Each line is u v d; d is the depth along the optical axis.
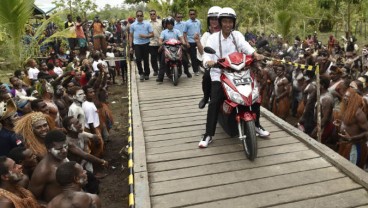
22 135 4.20
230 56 4.90
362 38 23.05
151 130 6.29
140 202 3.94
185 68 10.06
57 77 8.29
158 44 10.10
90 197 3.03
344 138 5.77
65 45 16.33
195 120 6.69
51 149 3.47
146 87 9.30
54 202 2.95
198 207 3.90
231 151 5.23
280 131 5.95
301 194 4.05
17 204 2.95
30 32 13.65
